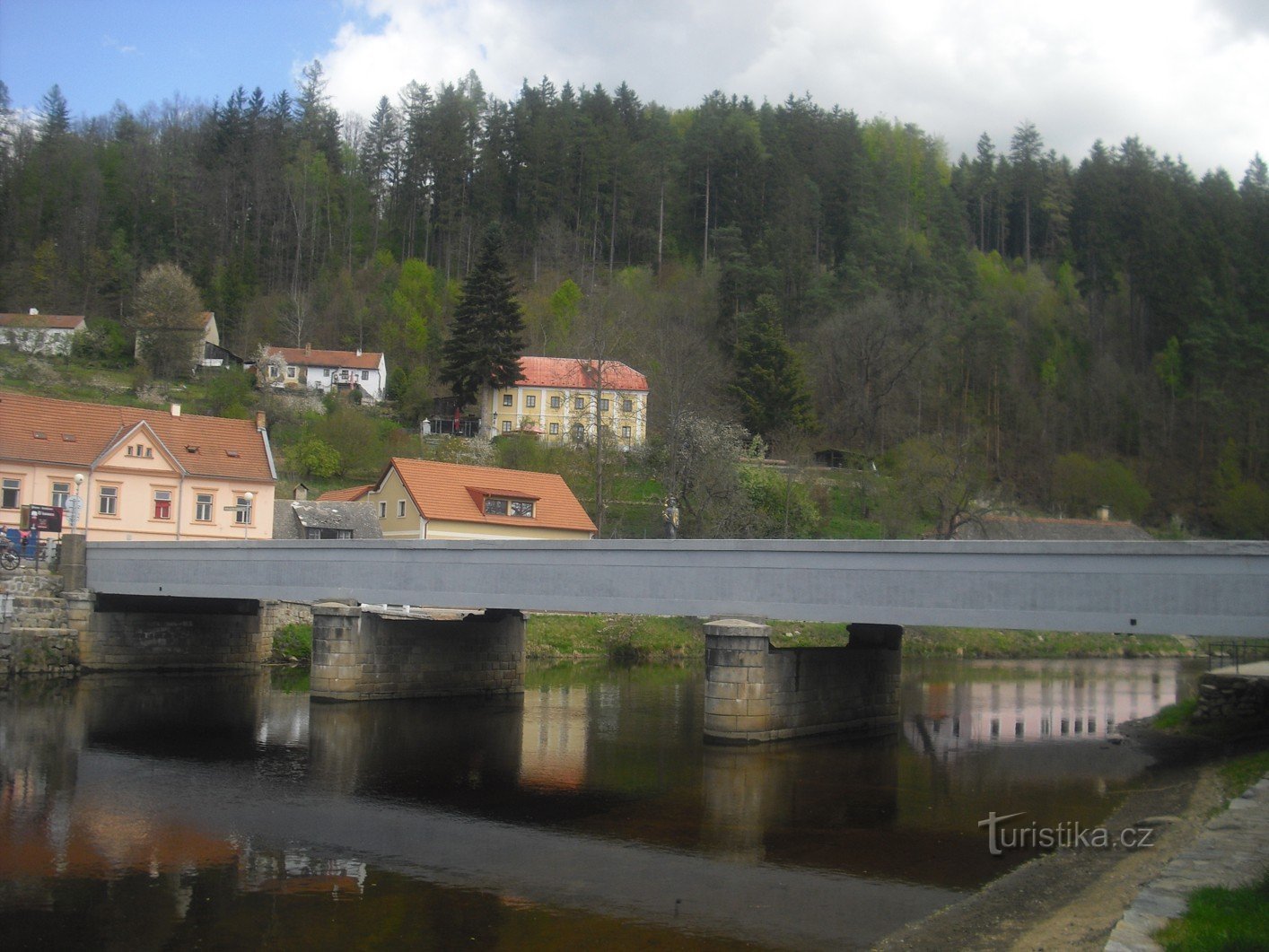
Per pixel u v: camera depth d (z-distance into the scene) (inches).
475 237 5167.3
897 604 1087.0
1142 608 942.4
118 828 804.6
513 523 2518.5
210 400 3543.3
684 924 609.6
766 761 1120.2
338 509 2561.5
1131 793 967.6
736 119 5679.1
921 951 559.2
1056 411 4247.0
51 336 3841.0
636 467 3218.5
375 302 4709.6
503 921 613.9
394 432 3535.9
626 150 5516.7
